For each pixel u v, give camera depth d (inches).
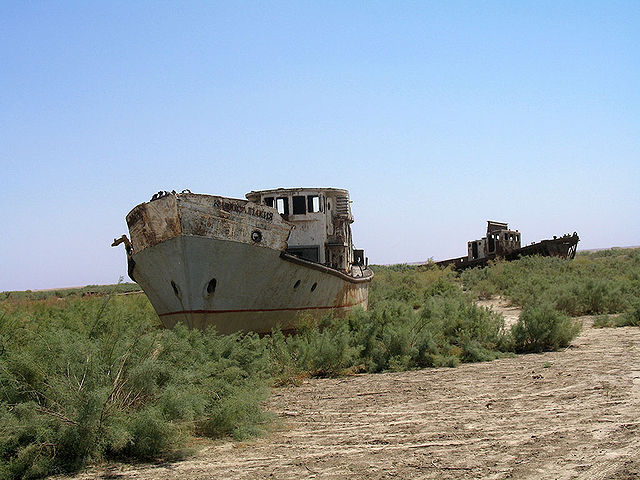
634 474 223.6
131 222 605.9
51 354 302.4
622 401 344.5
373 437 298.7
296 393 426.6
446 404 366.0
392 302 686.5
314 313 678.5
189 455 278.2
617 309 845.2
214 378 356.2
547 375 439.5
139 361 306.0
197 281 564.4
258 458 270.4
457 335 586.6
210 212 561.6
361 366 523.8
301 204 767.1
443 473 237.9
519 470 236.8
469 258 2196.1
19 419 267.0
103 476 249.6
